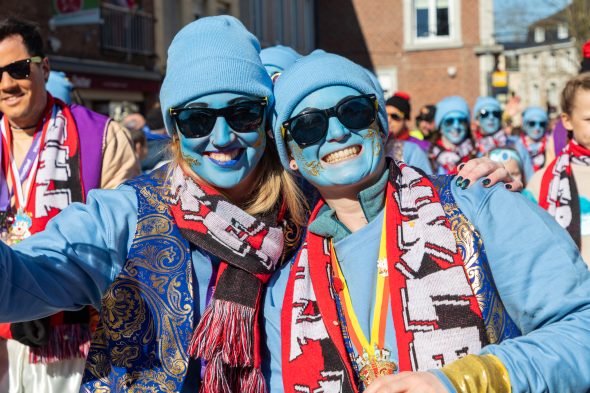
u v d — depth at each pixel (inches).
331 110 85.6
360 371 83.4
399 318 81.0
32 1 519.8
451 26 1030.4
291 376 84.0
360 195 86.7
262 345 90.7
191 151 90.8
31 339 126.2
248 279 89.4
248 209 93.2
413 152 184.1
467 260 81.8
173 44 93.1
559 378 73.2
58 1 485.4
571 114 145.2
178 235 90.7
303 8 1018.1
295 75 87.9
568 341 75.1
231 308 87.7
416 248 82.9
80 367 132.6
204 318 87.8
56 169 137.4
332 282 86.3
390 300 82.7
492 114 339.6
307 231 90.0
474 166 87.0
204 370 89.0
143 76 637.9
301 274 87.5
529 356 73.7
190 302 88.8
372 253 86.4
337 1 1050.7
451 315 79.4
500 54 1018.1
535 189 151.0
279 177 94.8
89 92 579.5
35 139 139.0
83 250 88.2
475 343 78.6
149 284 88.3
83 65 568.1
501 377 72.2
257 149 91.4
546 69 1430.9
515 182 87.9
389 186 87.4
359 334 84.6
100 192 93.2
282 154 90.9
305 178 92.1
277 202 94.6
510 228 81.4
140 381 87.0
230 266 90.0
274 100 91.8
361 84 86.7
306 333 84.8
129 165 143.3
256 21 888.3
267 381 89.7
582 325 76.5
